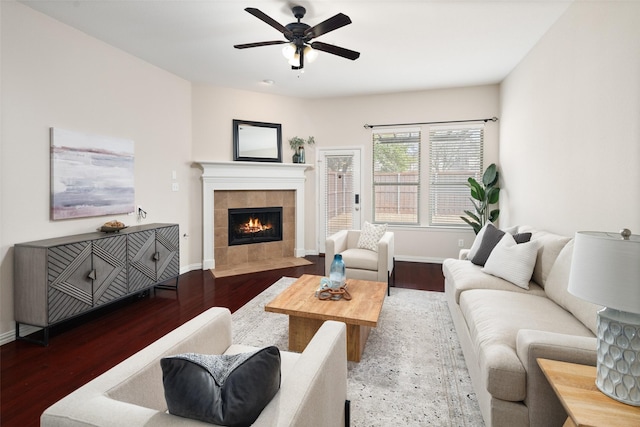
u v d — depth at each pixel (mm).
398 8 2867
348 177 5707
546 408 1406
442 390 2033
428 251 5414
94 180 3369
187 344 1333
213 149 5051
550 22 3100
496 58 3955
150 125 4152
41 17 2885
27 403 1912
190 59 4012
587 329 1784
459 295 2600
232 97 5160
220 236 5176
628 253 1104
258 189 5352
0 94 2592
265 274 4719
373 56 3893
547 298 2311
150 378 1140
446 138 5262
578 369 1324
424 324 2996
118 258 3184
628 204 2104
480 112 5059
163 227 3779
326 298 2555
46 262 2566
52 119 2982
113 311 3334
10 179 2664
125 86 3771
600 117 2391
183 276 4609
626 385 1124
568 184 2854
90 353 2498
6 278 2641
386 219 5625
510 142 4430
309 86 5062
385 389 2041
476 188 4715
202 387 857
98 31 3264
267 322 3027
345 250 4320
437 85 5023
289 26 2785
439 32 3301
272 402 945
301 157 5633
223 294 3850
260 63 4145
